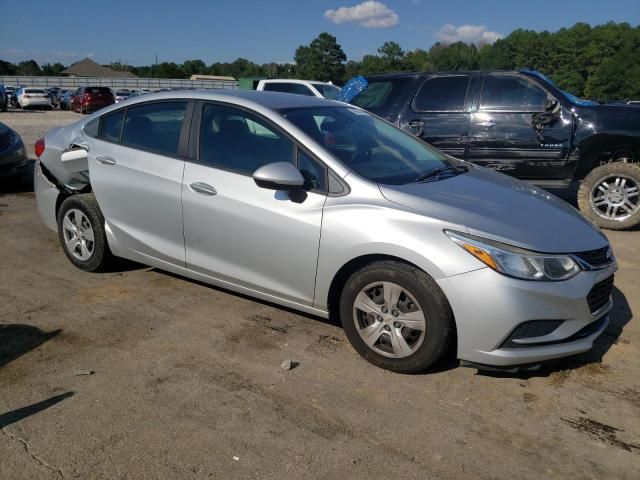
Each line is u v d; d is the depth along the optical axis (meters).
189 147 4.15
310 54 95.81
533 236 3.18
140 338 3.81
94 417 2.94
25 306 4.29
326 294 3.58
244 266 3.90
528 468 2.63
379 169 3.75
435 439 2.82
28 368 3.41
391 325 3.36
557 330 3.15
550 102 6.77
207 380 3.31
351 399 3.15
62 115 31.47
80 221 4.89
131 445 2.73
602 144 6.68
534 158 6.90
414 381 3.33
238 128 3.98
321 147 3.66
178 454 2.67
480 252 3.08
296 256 3.62
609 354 3.69
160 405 3.06
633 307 4.45
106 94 35.69
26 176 9.72
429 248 3.15
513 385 3.31
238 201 3.81
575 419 3.01
